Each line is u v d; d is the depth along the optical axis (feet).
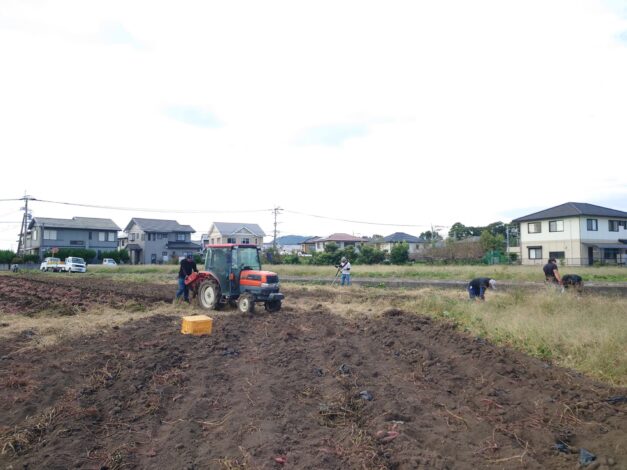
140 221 192.95
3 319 32.68
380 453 12.88
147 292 52.95
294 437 13.93
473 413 15.90
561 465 12.52
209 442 13.82
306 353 23.68
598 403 16.44
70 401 16.39
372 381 19.40
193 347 24.11
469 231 229.25
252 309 35.42
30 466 12.25
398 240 211.82
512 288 47.29
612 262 118.73
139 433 14.46
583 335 23.45
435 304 36.63
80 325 29.48
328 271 90.02
